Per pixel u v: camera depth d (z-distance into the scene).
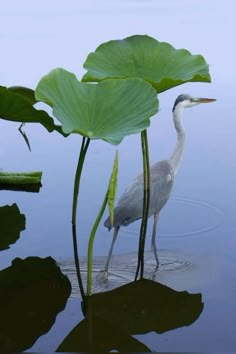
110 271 7.78
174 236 8.61
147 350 6.24
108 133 7.32
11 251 8.42
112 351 6.26
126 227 8.99
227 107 13.18
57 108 7.36
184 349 6.21
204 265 7.79
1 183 10.56
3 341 6.48
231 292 7.16
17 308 7.07
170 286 7.34
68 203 9.79
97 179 10.49
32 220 9.30
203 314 6.77
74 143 12.05
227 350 6.17
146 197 8.71
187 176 10.45
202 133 12.02
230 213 9.20
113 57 9.23
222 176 10.38
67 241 8.64
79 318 6.86
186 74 8.99
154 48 9.32
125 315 6.85
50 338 6.52
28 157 11.43
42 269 7.94
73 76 7.83
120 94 7.74
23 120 8.34
